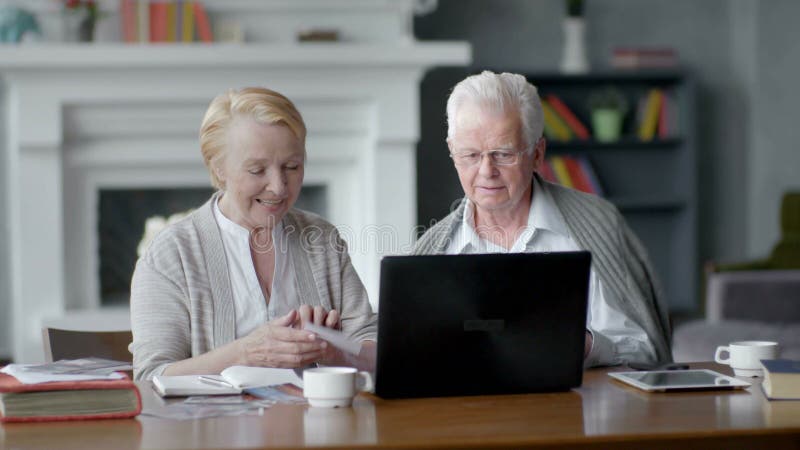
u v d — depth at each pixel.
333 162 5.76
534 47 6.45
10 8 5.34
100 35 5.59
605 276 2.63
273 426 1.73
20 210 5.41
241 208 2.36
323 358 2.14
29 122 5.36
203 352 2.32
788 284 4.89
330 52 5.54
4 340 5.82
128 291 5.78
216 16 5.68
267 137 2.31
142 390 2.05
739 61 6.80
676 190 6.60
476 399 1.96
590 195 2.77
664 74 6.36
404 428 1.71
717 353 2.39
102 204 5.71
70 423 1.76
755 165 6.79
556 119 6.32
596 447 1.68
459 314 1.96
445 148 6.30
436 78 6.30
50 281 5.45
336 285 2.51
